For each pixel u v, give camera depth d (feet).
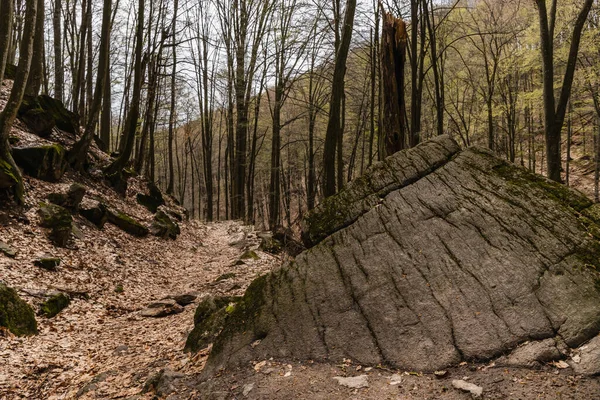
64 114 50.26
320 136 84.94
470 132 66.64
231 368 12.34
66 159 43.96
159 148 145.69
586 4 26.40
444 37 44.24
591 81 55.21
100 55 44.98
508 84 60.13
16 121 42.01
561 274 11.03
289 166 100.27
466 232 13.06
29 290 23.16
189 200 186.29
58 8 66.74
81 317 23.38
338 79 28.45
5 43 30.68
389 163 16.33
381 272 13.12
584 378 8.79
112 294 28.27
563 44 52.70
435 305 11.72
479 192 14.01
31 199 33.32
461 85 62.90
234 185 83.97
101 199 43.86
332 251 14.52
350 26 28.43
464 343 10.62
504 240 12.38
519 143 77.15
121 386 13.94
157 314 24.77
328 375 10.96
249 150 90.17
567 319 10.07
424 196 14.67
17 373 15.84
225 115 96.78
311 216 16.21
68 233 32.30
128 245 39.99
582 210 12.44
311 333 12.48
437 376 10.05
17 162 36.42
